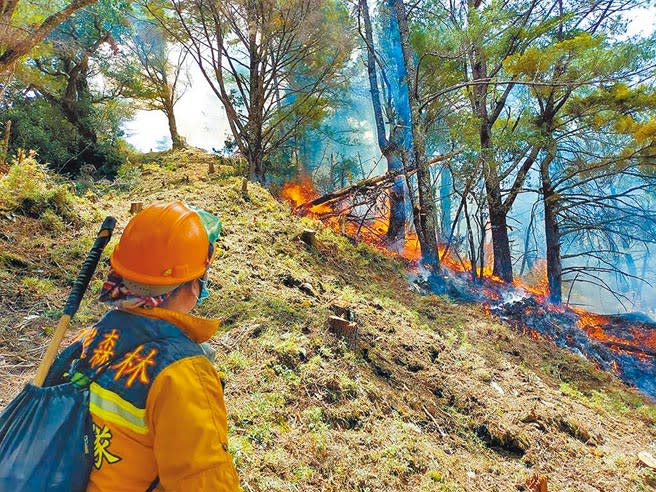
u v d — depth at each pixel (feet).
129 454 4.27
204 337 4.83
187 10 51.24
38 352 14.73
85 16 59.31
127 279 4.69
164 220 4.78
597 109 43.01
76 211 25.13
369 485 12.34
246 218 31.42
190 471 4.10
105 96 74.13
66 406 4.32
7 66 25.90
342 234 40.52
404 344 21.26
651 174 45.50
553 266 50.39
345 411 14.88
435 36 40.32
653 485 17.22
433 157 51.67
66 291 18.35
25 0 37.06
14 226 22.00
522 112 45.73
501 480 15.06
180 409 4.20
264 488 10.97
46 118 61.82
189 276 4.76
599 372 29.35
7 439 4.32
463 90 51.37
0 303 16.60
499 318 32.30
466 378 20.68
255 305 19.62
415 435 15.35
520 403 20.18
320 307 21.42
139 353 4.42
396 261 38.81
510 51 45.19
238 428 12.67
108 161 66.08
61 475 4.18
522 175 47.67
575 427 19.67
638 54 38.01
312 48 54.70
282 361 15.96
